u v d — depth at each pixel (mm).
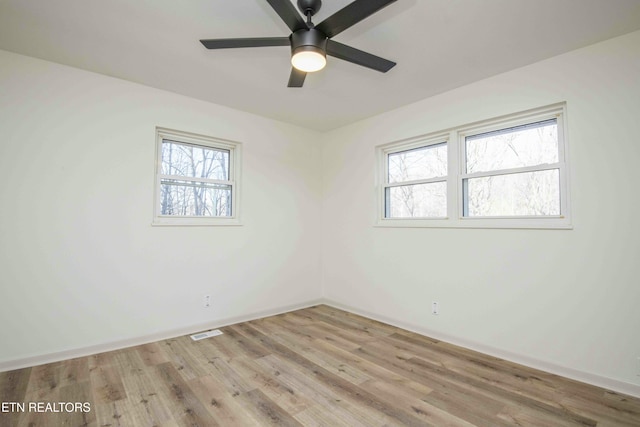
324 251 4371
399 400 2010
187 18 1980
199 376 2297
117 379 2240
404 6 1847
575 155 2311
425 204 3336
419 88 2984
